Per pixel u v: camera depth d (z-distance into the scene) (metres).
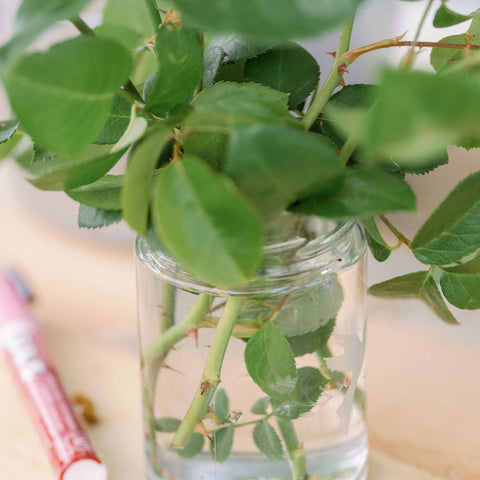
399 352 0.63
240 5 0.38
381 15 0.61
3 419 0.60
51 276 0.70
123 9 0.49
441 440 0.58
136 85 0.49
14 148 0.48
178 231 0.40
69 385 0.62
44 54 0.40
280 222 0.46
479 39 0.47
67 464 0.55
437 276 0.49
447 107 0.37
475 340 0.64
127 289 0.68
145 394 0.52
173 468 0.52
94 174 0.44
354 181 0.42
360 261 0.50
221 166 0.43
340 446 0.52
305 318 0.48
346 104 0.47
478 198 0.46
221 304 0.48
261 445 0.51
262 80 0.48
